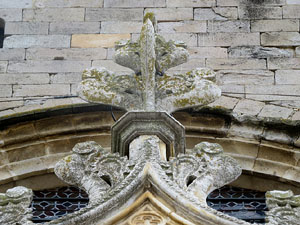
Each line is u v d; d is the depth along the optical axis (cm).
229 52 1432
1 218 739
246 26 1472
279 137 1290
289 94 1361
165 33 1464
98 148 802
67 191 1252
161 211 707
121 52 927
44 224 695
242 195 1243
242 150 1291
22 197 758
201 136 1309
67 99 1350
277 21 1480
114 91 899
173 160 786
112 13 1498
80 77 1402
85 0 1514
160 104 895
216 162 799
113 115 1326
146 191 723
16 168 1278
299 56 1427
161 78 919
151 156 768
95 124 1325
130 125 851
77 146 805
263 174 1264
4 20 1488
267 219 739
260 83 1380
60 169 788
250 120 1305
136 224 701
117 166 781
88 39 1461
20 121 1312
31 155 1295
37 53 1438
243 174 1264
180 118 1315
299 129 1291
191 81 915
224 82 1383
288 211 745
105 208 700
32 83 1386
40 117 1319
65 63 1424
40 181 1272
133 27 1481
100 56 1436
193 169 786
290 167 1270
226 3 1506
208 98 900
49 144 1308
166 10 1496
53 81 1392
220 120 1312
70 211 1209
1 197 757
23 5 1513
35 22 1487
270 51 1433
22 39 1460
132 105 895
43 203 1222
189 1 1509
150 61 898
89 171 785
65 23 1484
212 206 1219
